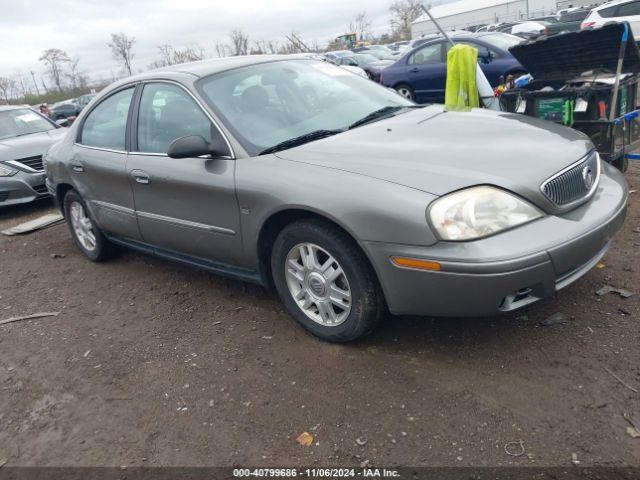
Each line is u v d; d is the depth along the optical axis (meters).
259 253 3.26
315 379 2.85
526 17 44.56
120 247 5.02
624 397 2.43
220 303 3.86
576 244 2.58
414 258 2.54
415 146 2.98
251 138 3.33
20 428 2.84
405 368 2.82
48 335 3.77
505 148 2.88
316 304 3.10
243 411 2.70
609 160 4.74
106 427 2.74
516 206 2.56
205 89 3.58
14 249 5.80
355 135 3.27
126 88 4.21
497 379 2.65
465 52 5.73
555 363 2.70
